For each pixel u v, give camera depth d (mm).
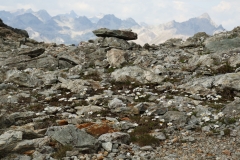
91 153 10148
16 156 9578
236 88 17438
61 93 19766
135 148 10617
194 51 32219
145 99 17641
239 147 10250
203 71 22484
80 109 15992
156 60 27734
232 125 12242
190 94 18453
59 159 9484
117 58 27922
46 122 13602
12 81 22109
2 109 15938
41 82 22719
